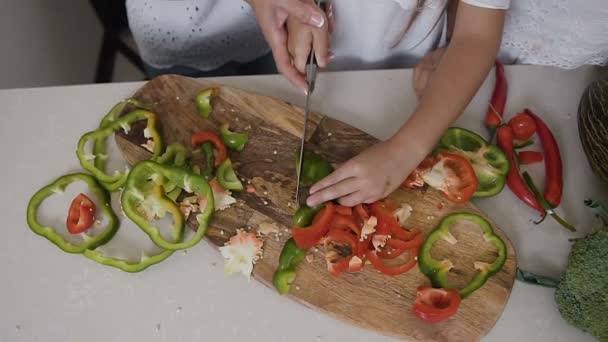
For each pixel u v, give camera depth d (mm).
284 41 940
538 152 984
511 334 836
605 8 978
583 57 1064
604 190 960
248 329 832
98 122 1016
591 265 759
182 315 840
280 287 838
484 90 1053
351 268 848
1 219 917
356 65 1206
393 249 877
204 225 877
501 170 934
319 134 977
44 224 913
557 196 929
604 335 792
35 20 1429
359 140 973
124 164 971
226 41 1262
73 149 986
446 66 923
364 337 830
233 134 964
